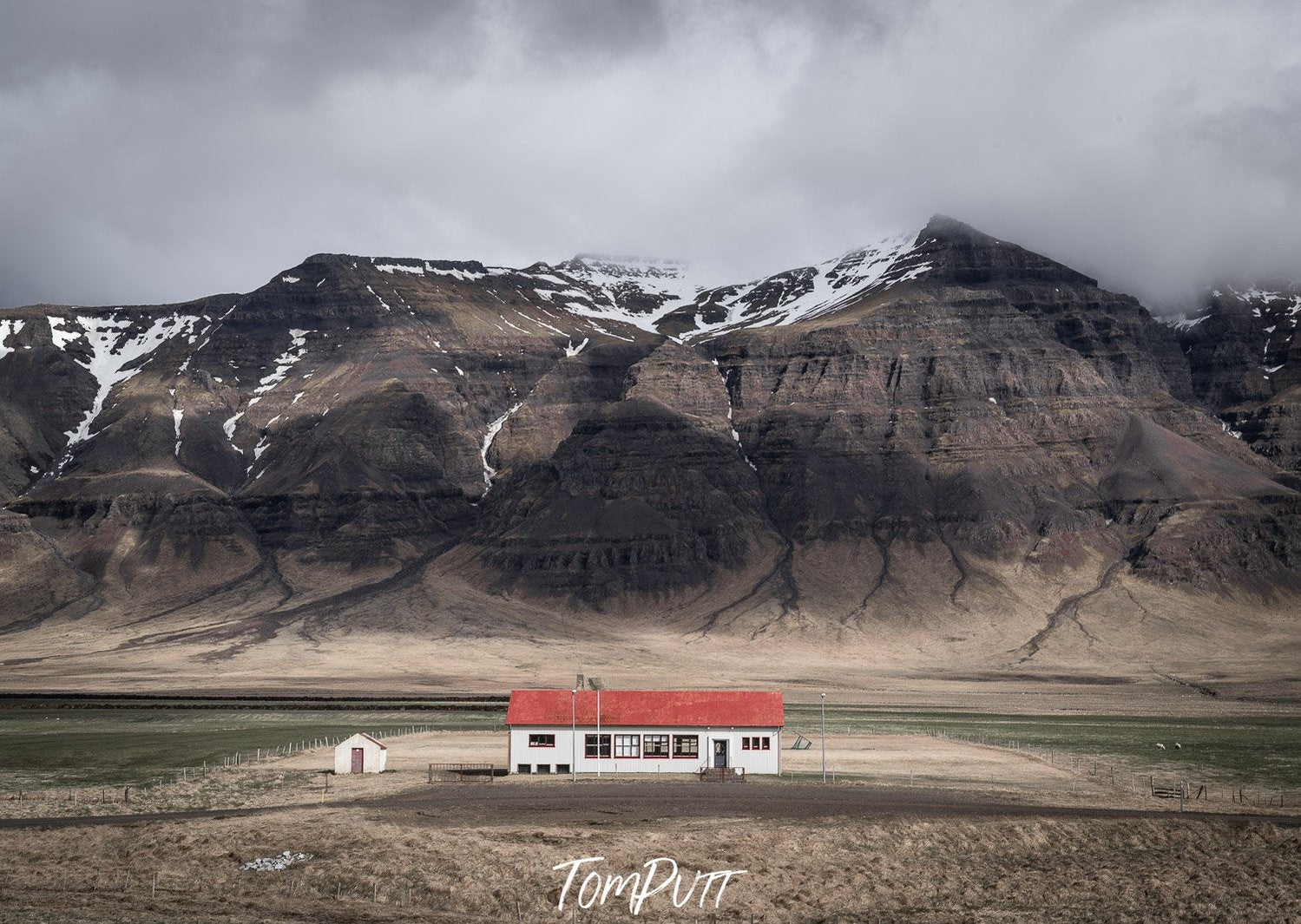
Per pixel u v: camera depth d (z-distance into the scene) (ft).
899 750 558.15
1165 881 331.77
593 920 302.86
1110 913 310.86
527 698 473.26
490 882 321.11
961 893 324.39
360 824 364.58
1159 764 524.93
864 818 377.91
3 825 376.68
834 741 596.29
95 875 329.11
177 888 320.70
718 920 304.91
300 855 342.03
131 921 294.25
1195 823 379.35
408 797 414.41
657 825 367.66
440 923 296.92
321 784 449.48
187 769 503.61
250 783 455.63
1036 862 348.79
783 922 304.71
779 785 438.81
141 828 366.02
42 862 338.54
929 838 360.07
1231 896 321.73
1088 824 376.27
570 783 442.91
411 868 329.11
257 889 320.29
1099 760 536.83
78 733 647.56
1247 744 600.80
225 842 351.25
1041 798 424.05
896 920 306.14
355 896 316.81
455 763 499.92
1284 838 367.45
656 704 471.21
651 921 302.86
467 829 360.07
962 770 494.18
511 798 408.87
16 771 502.79
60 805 412.77
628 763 463.01
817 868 337.72
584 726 463.83
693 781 447.01
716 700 472.85
